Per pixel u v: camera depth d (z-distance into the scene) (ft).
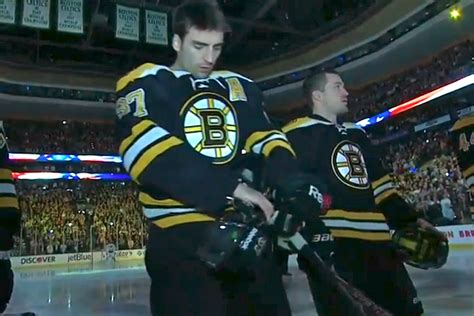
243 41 70.38
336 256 7.38
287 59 73.67
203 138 4.49
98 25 62.28
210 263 3.73
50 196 71.41
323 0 60.03
